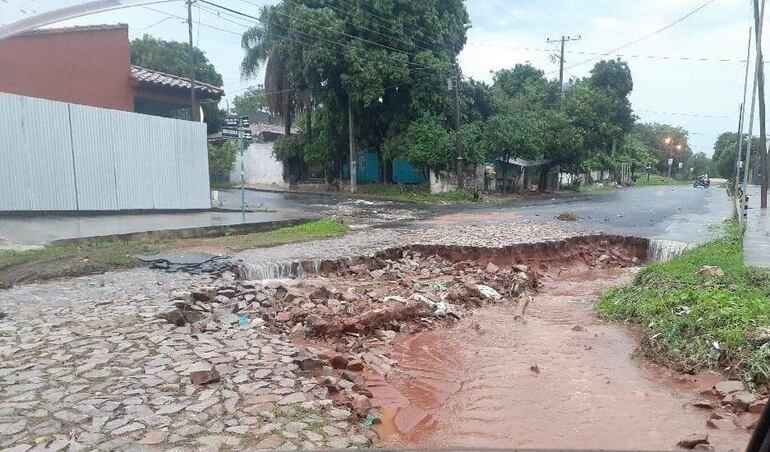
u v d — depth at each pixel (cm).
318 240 1474
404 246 1373
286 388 486
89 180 1493
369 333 810
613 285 1257
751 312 686
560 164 3934
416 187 3347
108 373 507
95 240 1227
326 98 3222
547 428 516
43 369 514
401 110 3169
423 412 536
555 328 884
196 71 3603
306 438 397
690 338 696
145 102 1945
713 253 1188
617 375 667
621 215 2236
